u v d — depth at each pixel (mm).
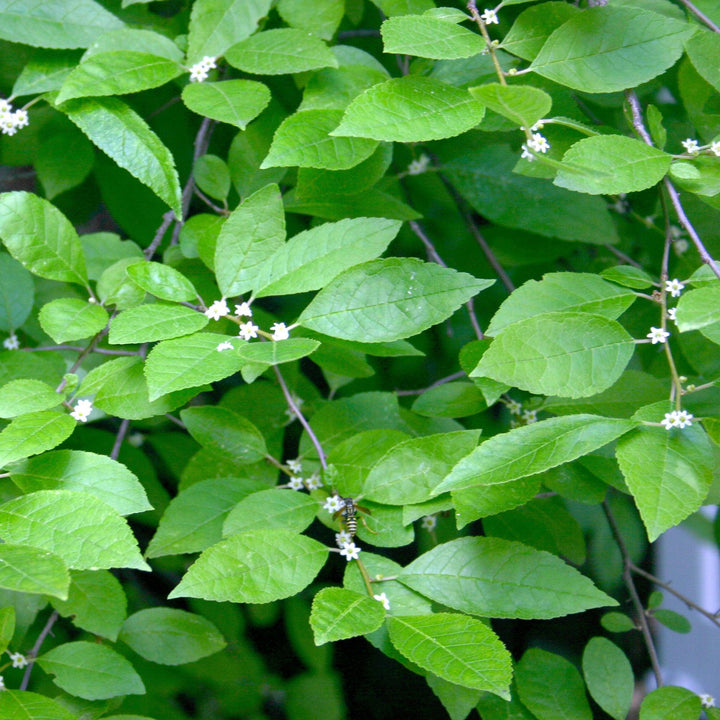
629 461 882
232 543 903
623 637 1216
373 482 927
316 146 935
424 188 1137
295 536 911
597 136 911
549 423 887
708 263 908
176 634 1017
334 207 1014
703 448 886
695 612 1227
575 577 910
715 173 926
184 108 1104
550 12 950
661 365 1076
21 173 1119
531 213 1092
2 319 1051
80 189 1107
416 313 917
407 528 927
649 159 911
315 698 1161
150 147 962
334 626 884
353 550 917
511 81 975
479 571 913
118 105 964
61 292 1081
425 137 906
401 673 1193
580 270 1148
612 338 899
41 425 899
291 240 928
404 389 1161
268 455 976
